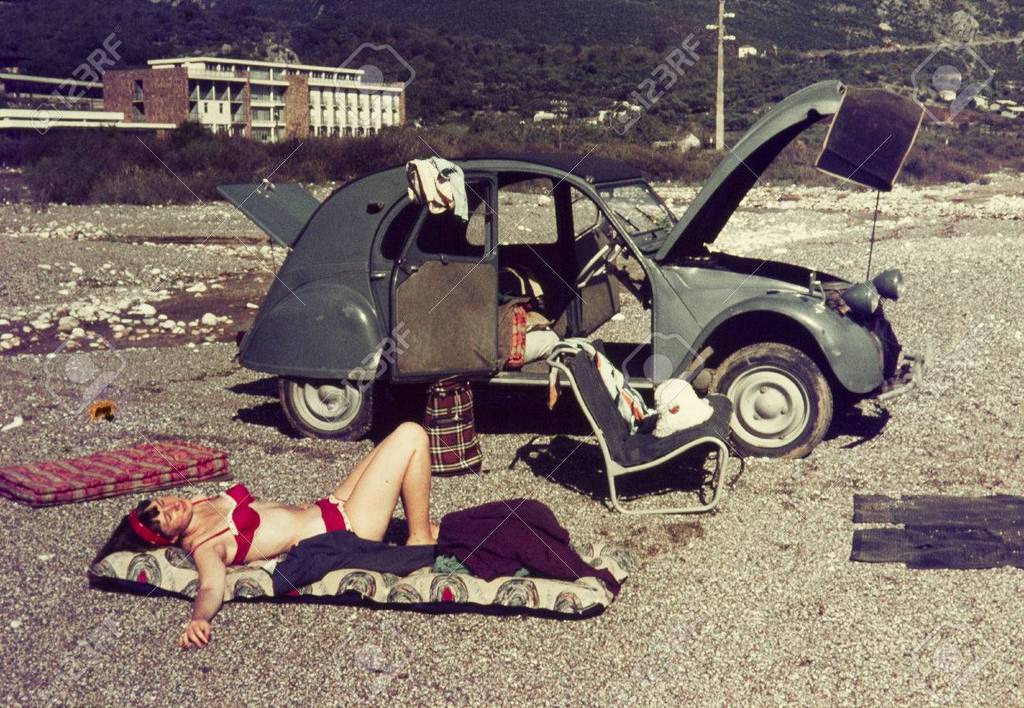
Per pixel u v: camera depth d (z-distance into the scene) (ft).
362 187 22.74
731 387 21.56
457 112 179.83
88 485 19.06
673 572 15.99
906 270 46.06
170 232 61.46
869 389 21.06
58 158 82.58
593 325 26.14
